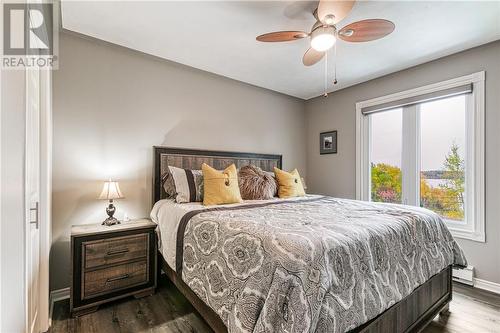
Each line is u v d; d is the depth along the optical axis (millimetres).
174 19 2121
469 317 2008
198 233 1742
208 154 3223
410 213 1986
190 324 1893
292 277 1106
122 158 2635
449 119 2869
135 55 2732
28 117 1216
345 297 1217
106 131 2545
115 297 2137
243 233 1415
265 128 3920
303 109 4461
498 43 2461
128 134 2678
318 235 1322
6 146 809
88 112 2447
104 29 2273
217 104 3377
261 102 3871
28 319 1298
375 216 1859
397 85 3244
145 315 2006
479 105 2566
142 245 2289
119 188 2557
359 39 1950
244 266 1295
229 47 2605
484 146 2539
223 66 3082
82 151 2412
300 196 3213
